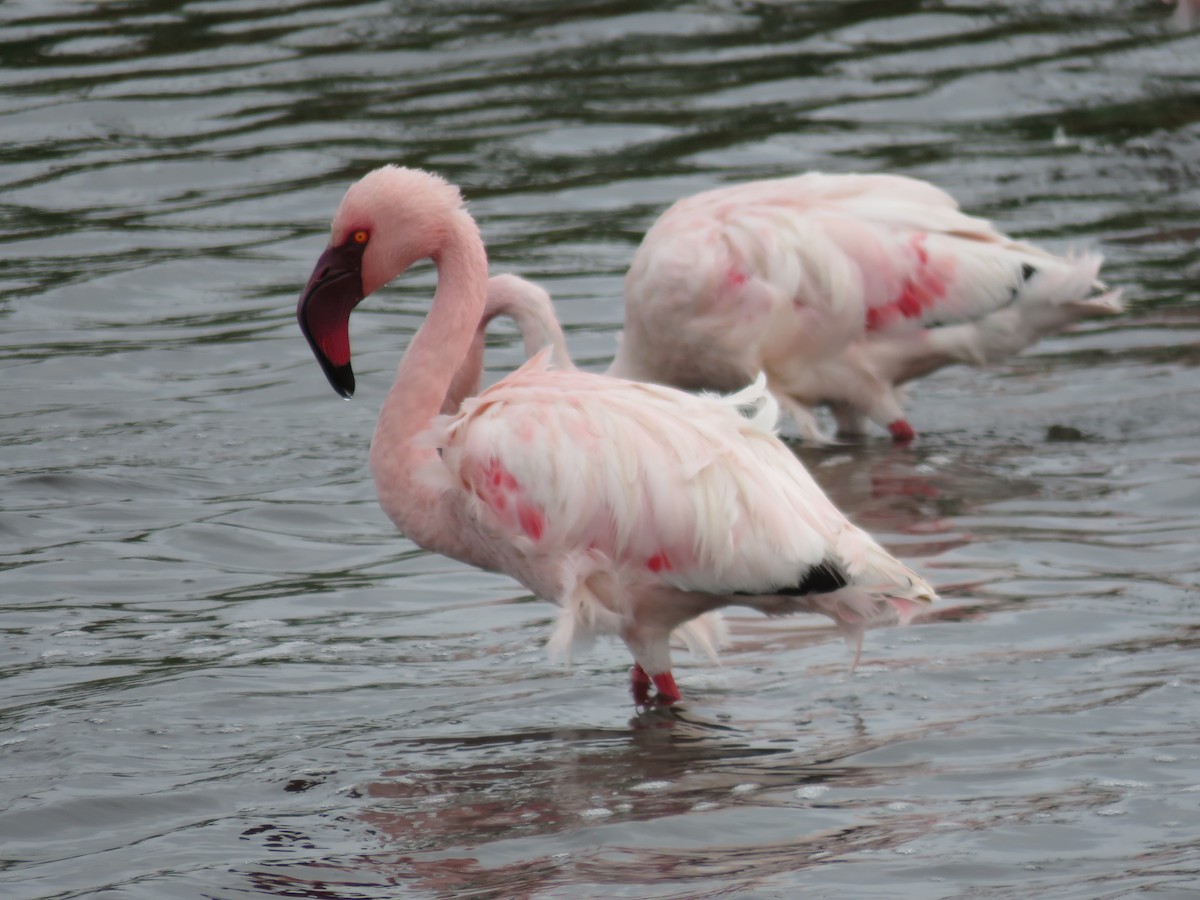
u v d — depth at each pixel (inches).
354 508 470.9
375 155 840.3
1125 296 653.9
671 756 309.6
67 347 621.9
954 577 401.7
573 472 331.6
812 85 938.7
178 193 799.1
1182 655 344.8
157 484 488.4
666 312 514.9
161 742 322.0
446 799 293.1
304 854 273.1
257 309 665.0
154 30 1048.8
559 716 333.1
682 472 328.2
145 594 409.7
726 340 512.1
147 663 364.5
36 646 375.2
